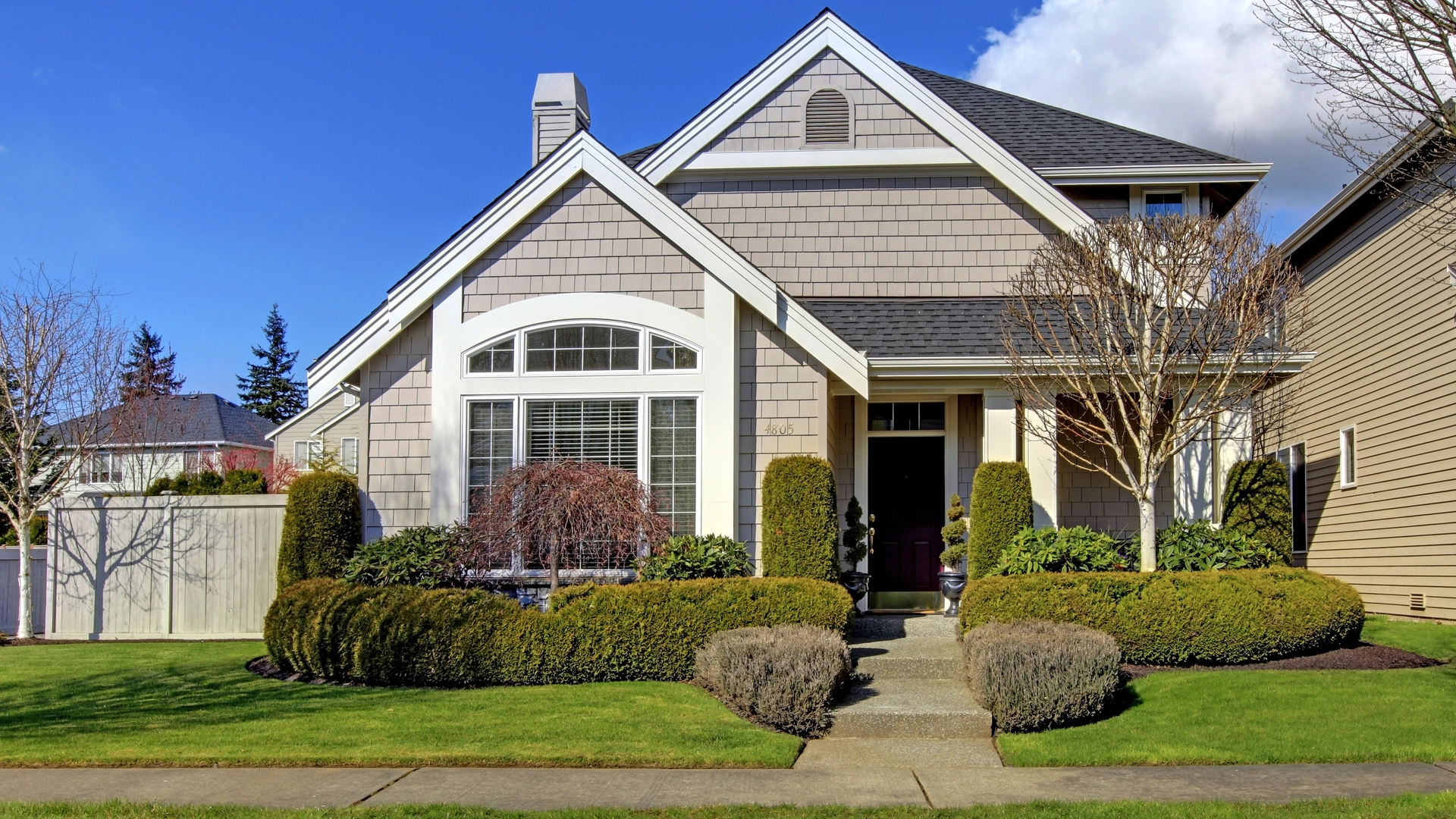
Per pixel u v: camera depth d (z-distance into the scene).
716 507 12.59
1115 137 17.09
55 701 10.24
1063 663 9.13
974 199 15.59
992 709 9.22
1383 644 12.01
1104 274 12.44
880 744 8.91
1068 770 7.91
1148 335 12.10
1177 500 13.73
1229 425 13.65
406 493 13.14
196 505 14.95
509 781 7.62
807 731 9.12
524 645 10.72
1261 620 10.75
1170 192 16.38
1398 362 16.05
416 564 11.96
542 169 13.07
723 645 9.86
